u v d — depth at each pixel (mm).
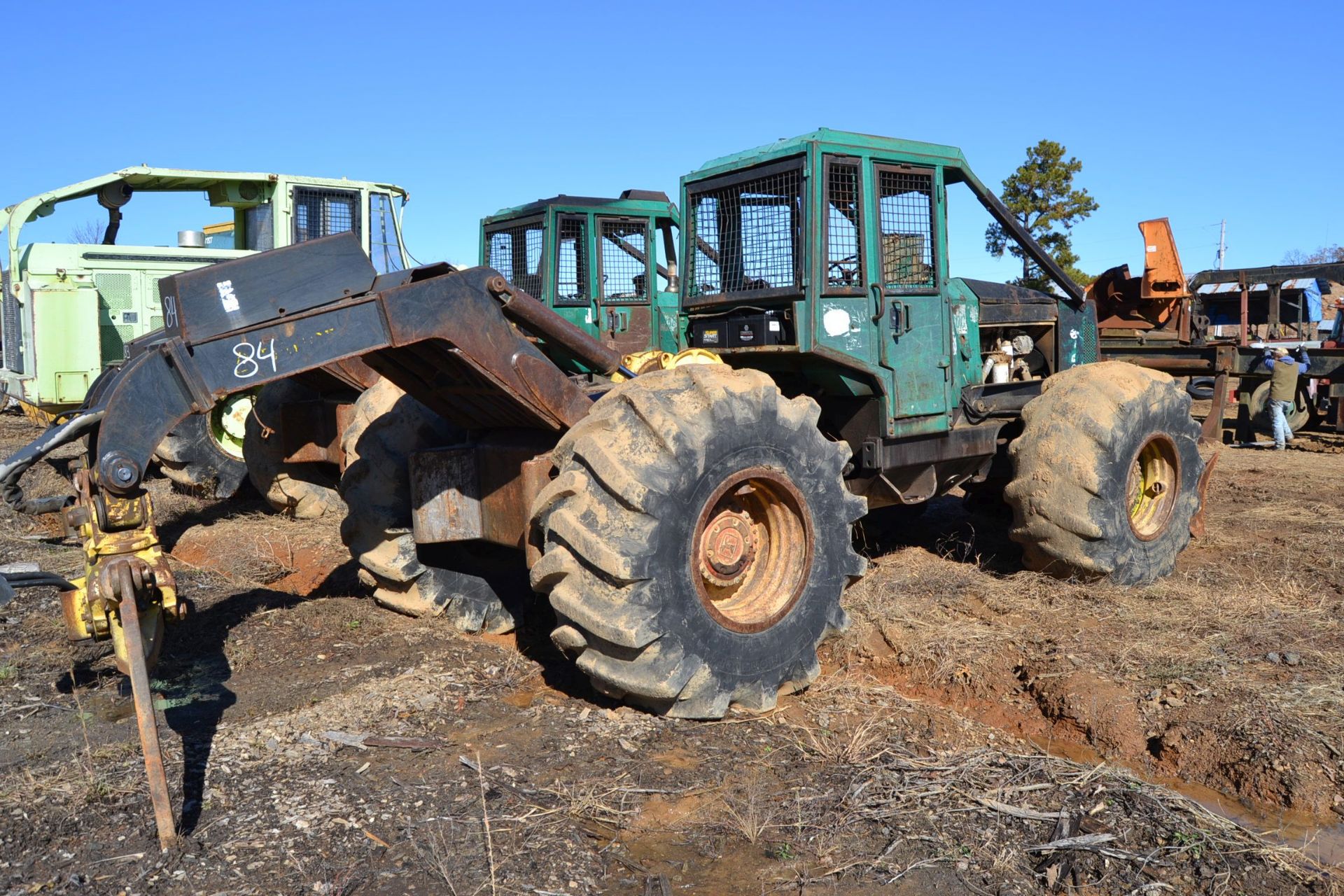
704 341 5875
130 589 2955
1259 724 3688
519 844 2844
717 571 3902
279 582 6234
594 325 9664
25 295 9836
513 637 5000
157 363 3090
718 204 5797
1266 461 11641
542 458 3922
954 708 4254
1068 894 2695
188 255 10211
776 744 3621
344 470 4926
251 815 2971
